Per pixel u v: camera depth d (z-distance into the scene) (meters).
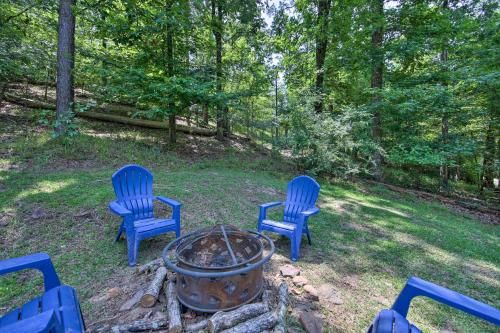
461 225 5.02
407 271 2.82
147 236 2.66
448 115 7.28
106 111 8.78
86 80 8.50
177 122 10.10
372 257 3.07
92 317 1.82
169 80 6.43
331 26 7.59
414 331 1.42
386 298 2.30
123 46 7.36
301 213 2.93
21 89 8.58
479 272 2.96
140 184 3.22
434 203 7.02
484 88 6.67
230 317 1.66
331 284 2.43
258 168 7.50
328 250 3.16
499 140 8.23
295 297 2.12
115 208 2.64
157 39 7.04
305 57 9.36
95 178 4.68
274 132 8.98
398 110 7.09
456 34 6.87
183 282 1.81
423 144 7.41
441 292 1.54
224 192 4.93
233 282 1.74
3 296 2.09
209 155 7.85
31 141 5.66
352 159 7.45
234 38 9.36
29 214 3.25
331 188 6.60
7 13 6.49
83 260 2.58
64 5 6.02
